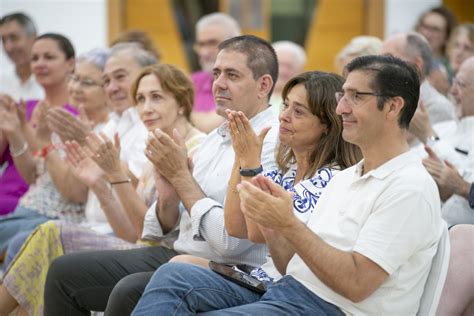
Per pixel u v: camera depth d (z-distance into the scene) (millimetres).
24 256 5227
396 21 11672
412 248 3461
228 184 4336
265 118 4840
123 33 8453
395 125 3615
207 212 4535
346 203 3682
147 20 12188
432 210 3525
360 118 3592
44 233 5246
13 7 11641
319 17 12062
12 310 5305
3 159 7383
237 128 4109
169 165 4672
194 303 3752
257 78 4816
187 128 5582
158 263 4961
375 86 3566
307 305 3625
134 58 6547
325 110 4180
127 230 5688
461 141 5613
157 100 5453
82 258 4844
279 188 3510
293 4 12039
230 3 12031
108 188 5684
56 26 11719
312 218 3863
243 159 4129
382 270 3418
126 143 6262
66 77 7477
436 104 6305
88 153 5707
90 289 4820
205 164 4926
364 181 3656
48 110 5996
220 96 4816
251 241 4359
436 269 3629
